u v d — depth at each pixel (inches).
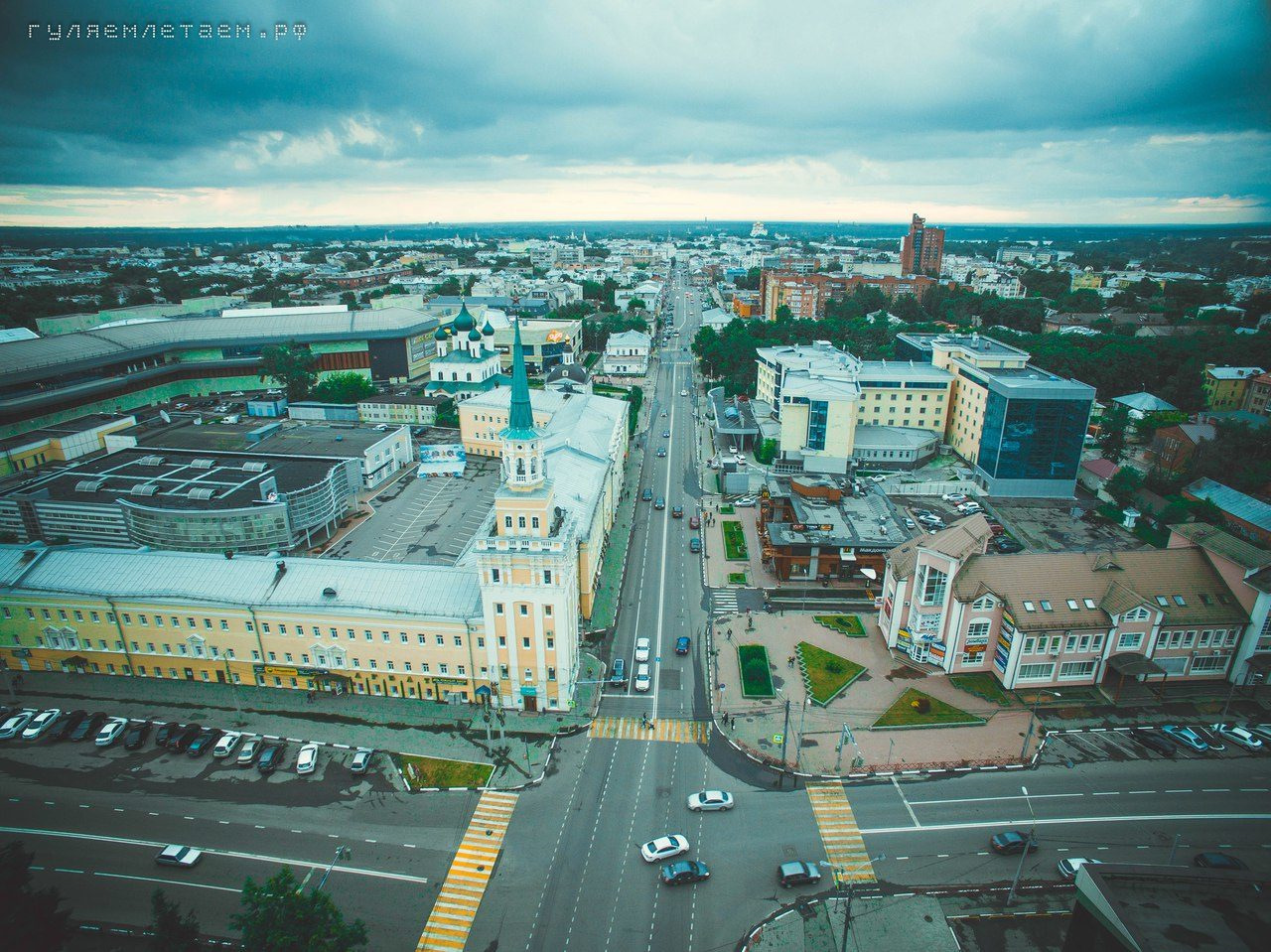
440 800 3430.1
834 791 3489.2
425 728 3909.9
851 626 4820.4
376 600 4055.1
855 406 7362.2
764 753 3718.0
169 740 3737.7
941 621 4330.7
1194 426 7554.1
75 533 5664.4
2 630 4281.5
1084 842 3191.4
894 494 7007.9
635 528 6432.1
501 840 3216.0
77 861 3095.5
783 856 3144.7
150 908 2886.3
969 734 3848.4
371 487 7199.8
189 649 4212.6
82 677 4303.6
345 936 2386.8
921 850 3166.8
